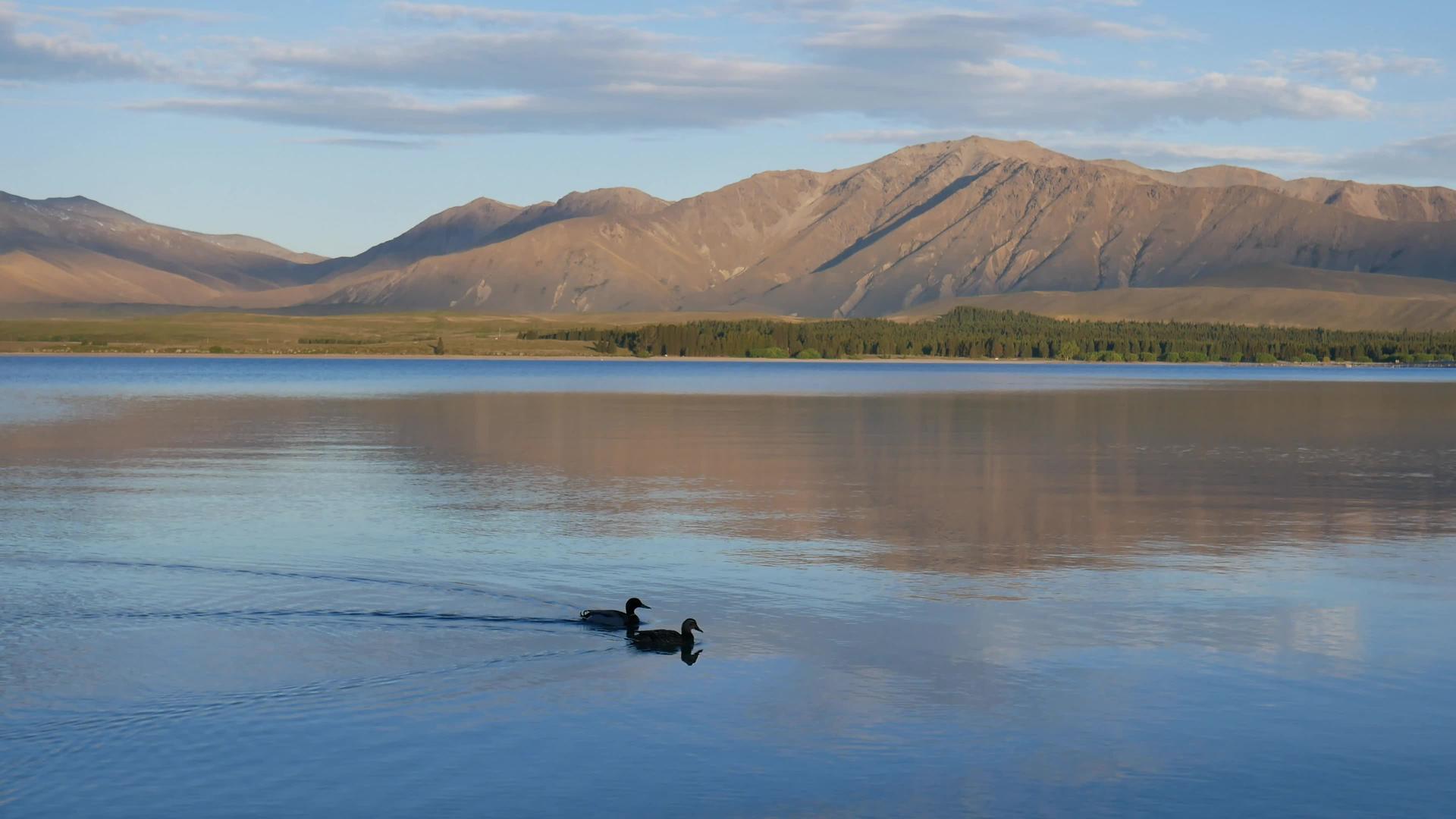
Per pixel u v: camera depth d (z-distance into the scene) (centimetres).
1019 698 2189
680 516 4216
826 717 2088
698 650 2486
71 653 2427
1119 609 2852
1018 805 1738
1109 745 1966
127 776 1822
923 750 1939
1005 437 7769
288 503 4481
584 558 3422
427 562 3344
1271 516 4294
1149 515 4325
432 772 1844
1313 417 10188
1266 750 1948
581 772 1845
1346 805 1753
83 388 14225
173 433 7606
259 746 1938
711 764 1880
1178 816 1711
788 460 6169
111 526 3916
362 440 7181
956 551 3588
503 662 2389
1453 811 1733
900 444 7156
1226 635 2608
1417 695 2211
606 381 18225
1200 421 9531
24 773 1830
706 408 10950
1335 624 2709
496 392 14025
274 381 17075
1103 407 11556
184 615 2723
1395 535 3906
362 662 2381
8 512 4228
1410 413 10875
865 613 2805
